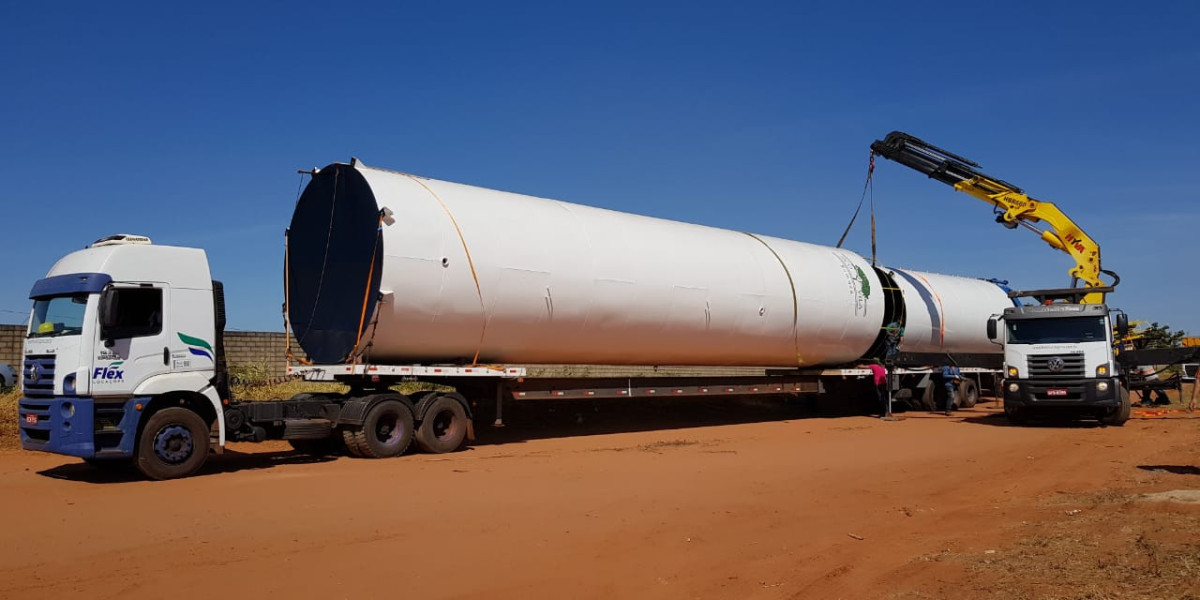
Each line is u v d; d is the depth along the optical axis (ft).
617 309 56.80
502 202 53.47
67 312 37.83
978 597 19.70
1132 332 92.73
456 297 48.55
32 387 38.75
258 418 42.50
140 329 38.29
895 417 78.13
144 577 21.58
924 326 84.38
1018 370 69.51
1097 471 40.78
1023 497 33.76
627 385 60.64
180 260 39.91
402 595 20.21
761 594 20.74
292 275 52.24
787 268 70.13
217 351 41.81
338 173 49.39
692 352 64.49
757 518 29.50
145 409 38.47
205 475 39.22
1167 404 93.91
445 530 27.14
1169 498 30.83
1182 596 18.69
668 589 21.15
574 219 56.80
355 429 45.32
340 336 48.06
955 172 87.40
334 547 24.79
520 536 26.40
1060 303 70.79
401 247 46.29
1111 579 20.39
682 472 40.29
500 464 42.98
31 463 43.75
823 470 41.27
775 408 85.05
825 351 74.64
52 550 24.38
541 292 52.37
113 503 31.68
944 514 30.22
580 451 49.26
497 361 54.19
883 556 24.18
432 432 47.80
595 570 22.67
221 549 24.49
